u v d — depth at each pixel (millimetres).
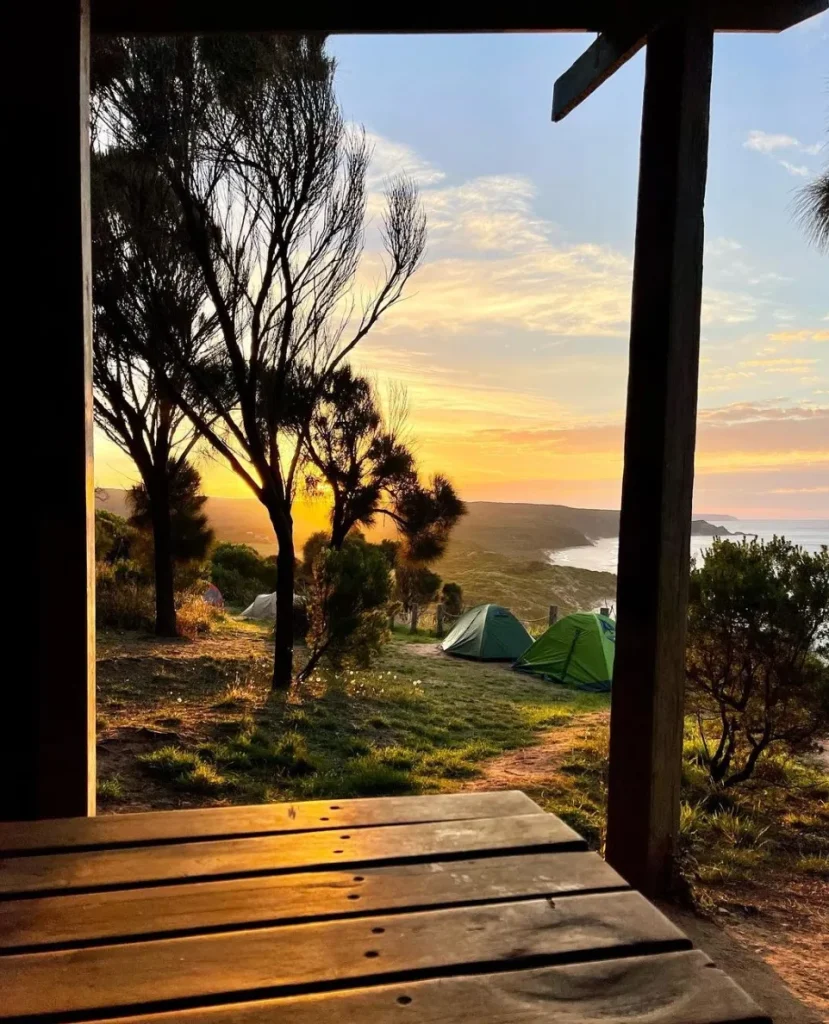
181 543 11508
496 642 12898
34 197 2133
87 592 2180
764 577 4777
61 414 2156
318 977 961
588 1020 889
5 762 2131
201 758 5176
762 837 4191
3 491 2139
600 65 2723
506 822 1502
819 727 4801
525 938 1067
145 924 1088
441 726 7445
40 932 1063
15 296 2137
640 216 2717
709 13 2578
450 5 2469
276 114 6832
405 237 8000
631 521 2762
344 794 4832
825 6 2518
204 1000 916
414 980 970
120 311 7484
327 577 8344
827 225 5039
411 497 10859
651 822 2732
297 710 6980
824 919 3037
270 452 7863
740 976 2449
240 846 1372
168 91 6582
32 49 2115
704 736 5773
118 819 1502
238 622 13359
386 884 1229
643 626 2721
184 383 8352
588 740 6734
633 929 1096
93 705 2262
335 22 2438
